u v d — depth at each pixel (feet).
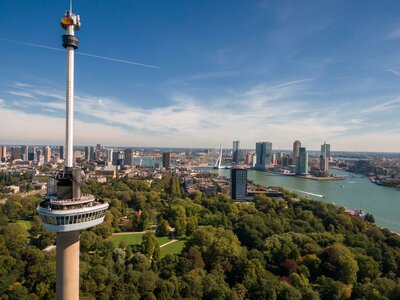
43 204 483.10
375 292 597.93
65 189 488.44
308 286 650.02
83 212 463.42
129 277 624.59
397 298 593.01
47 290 598.75
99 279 614.75
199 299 590.55
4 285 613.52
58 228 455.63
